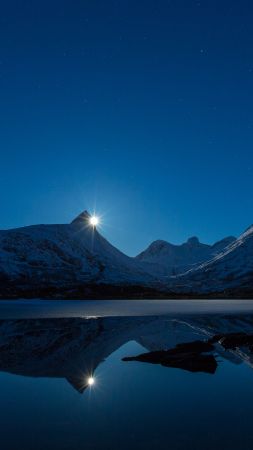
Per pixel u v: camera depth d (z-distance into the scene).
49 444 8.96
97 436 9.47
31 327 37.47
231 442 9.13
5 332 33.03
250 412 11.48
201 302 108.56
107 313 58.31
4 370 16.89
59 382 14.83
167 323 41.47
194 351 21.97
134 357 19.84
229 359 20.16
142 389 14.02
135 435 9.55
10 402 12.26
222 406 12.08
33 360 19.38
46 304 92.12
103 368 17.56
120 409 11.62
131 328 36.06
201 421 10.59
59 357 20.33
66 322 43.16
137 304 92.75
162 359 19.12
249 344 25.20
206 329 35.28
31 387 14.09
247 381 15.42
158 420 10.67
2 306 82.19
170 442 9.12
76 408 11.68
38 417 10.83
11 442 9.06
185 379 15.64
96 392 13.58
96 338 28.66
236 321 44.16
